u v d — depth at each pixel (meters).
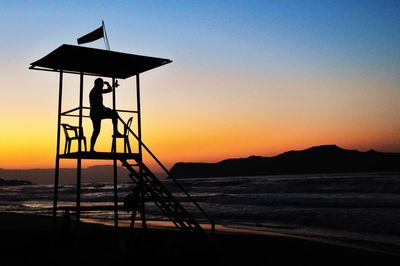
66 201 65.06
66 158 12.30
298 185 66.81
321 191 56.25
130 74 13.59
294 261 12.75
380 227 21.77
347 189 55.59
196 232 12.01
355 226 22.58
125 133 11.52
